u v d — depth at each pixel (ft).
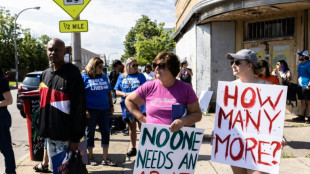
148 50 102.42
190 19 35.94
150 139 8.46
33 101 15.52
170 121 8.50
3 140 12.57
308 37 25.11
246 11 25.93
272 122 8.30
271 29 28.58
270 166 8.23
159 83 8.77
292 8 24.86
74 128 9.84
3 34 146.72
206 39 32.14
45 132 10.22
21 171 14.32
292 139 18.65
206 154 16.44
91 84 14.75
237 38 30.94
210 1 27.32
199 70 32.83
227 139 8.80
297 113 26.30
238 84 8.72
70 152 9.86
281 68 24.34
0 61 149.07
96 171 14.33
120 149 18.38
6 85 12.54
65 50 10.31
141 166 8.50
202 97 23.18
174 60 8.41
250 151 8.50
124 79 16.75
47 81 10.22
